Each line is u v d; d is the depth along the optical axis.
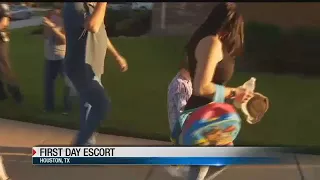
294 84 5.09
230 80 4.77
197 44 4.61
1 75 5.86
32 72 5.74
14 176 5.00
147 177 5.00
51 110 5.80
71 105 5.66
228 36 4.59
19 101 5.93
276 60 4.88
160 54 4.97
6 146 5.52
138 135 5.36
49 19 5.27
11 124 5.95
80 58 5.16
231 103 4.81
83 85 5.26
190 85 4.72
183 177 4.97
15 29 5.45
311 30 4.79
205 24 4.59
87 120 5.35
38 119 5.85
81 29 5.05
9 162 5.26
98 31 5.03
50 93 5.72
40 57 5.59
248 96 4.89
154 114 5.38
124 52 5.12
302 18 4.73
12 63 5.74
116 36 5.05
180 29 4.74
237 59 4.75
